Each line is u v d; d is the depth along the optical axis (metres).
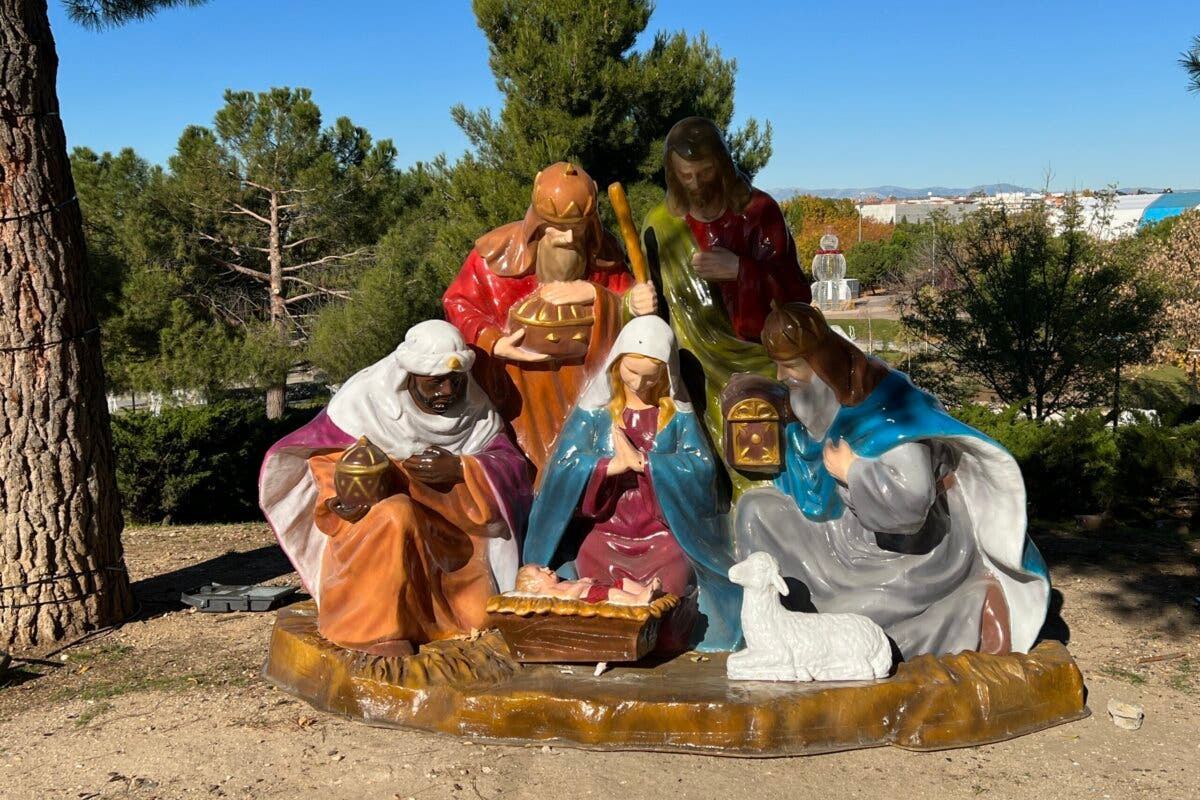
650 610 4.29
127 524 10.28
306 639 4.83
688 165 4.95
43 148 5.82
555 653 4.42
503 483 4.92
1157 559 7.57
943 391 15.13
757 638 4.34
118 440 10.05
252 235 21.52
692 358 5.11
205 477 10.20
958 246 17.77
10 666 5.50
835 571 4.72
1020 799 3.77
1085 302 13.84
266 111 21.27
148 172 20.80
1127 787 3.87
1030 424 9.80
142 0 8.76
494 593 4.97
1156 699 4.78
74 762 4.21
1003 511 4.59
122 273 17.34
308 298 21.80
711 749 4.04
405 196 22.00
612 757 4.05
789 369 4.71
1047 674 4.43
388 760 4.07
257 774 4.01
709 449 4.81
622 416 4.79
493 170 12.20
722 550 4.83
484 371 5.26
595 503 4.81
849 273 39.75
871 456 4.43
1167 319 18.16
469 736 4.21
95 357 6.16
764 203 5.14
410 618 4.63
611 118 11.64
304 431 4.93
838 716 4.12
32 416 5.85
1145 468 8.95
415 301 16.41
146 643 5.87
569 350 5.13
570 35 11.78
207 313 20.72
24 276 5.79
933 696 4.20
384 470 4.59
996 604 4.66
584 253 5.21
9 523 5.86
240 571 7.70
